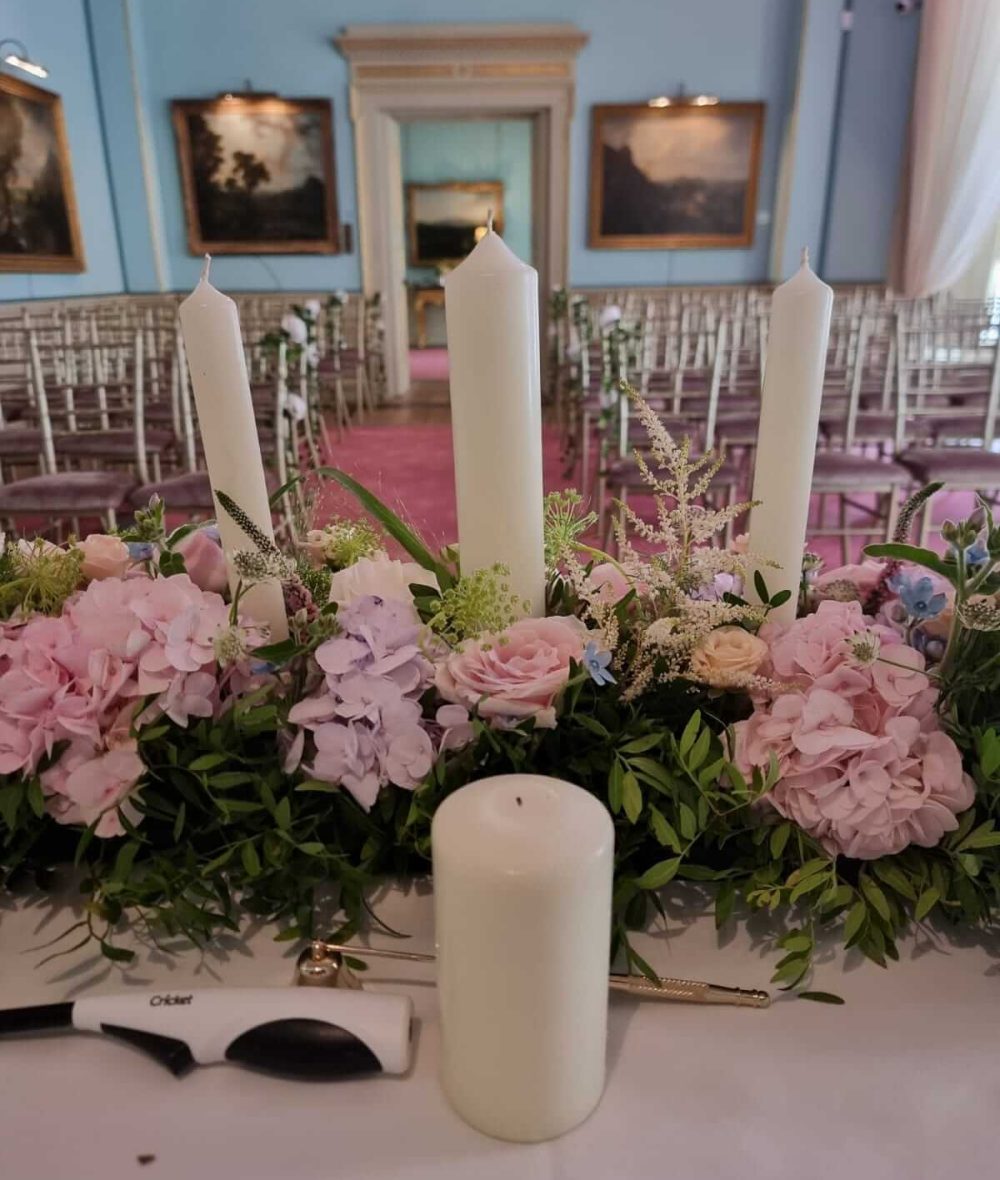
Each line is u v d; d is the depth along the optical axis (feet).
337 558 2.36
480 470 1.82
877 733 1.71
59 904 1.90
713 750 1.73
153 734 1.67
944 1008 1.61
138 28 20.94
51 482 9.38
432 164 37.32
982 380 12.56
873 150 21.40
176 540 2.29
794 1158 1.33
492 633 1.76
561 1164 1.32
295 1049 1.42
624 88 21.70
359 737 1.66
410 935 1.76
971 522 1.66
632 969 1.69
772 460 1.93
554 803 1.29
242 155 21.89
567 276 23.06
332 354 19.20
